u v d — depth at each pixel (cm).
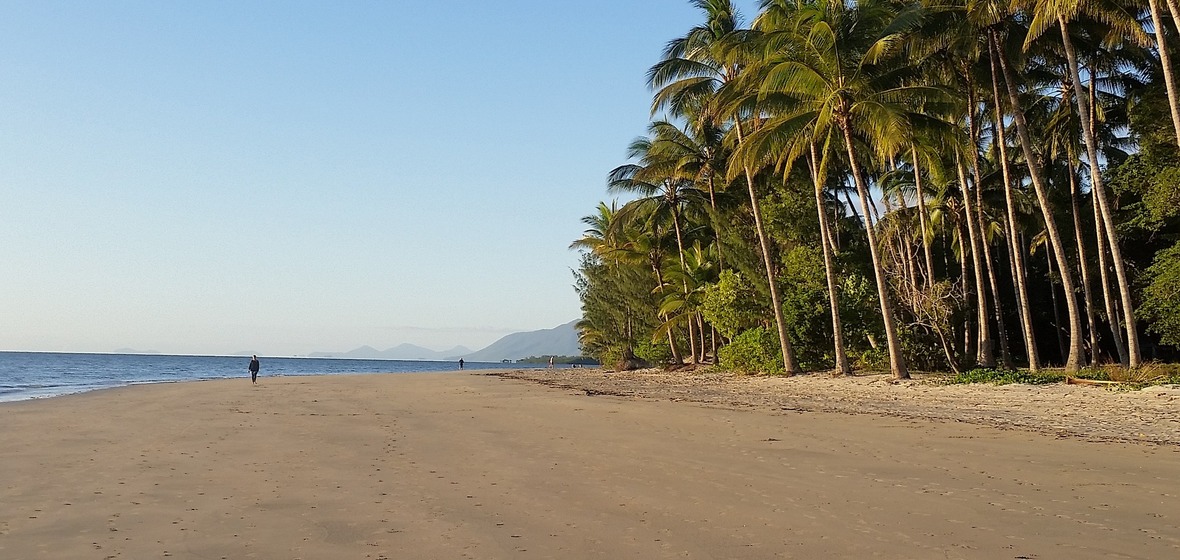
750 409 1759
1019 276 2652
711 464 970
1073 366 2364
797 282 3231
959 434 1243
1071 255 3525
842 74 2347
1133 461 963
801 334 2989
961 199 3275
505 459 1031
